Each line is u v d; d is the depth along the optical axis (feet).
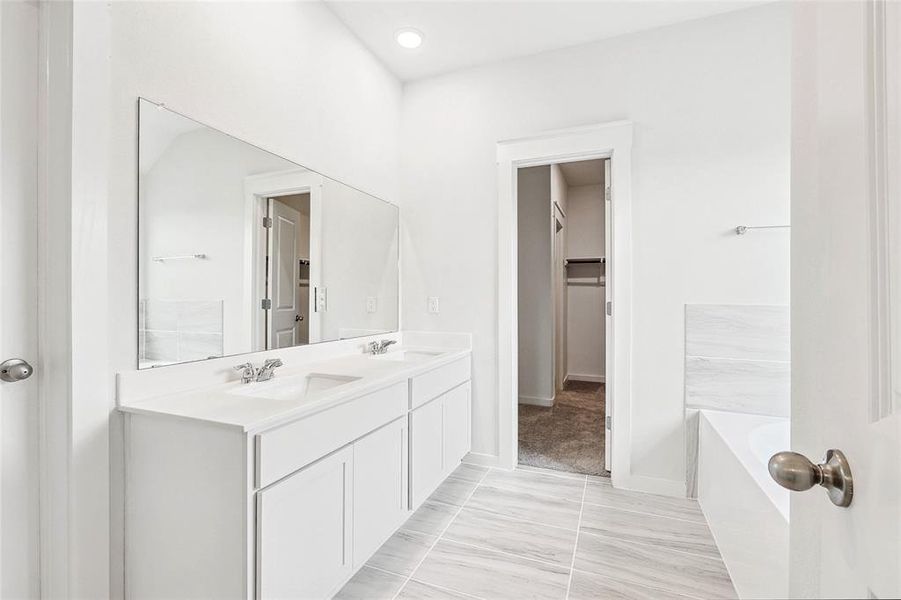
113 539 4.18
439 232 9.52
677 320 7.70
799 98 2.06
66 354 3.86
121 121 4.30
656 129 7.87
